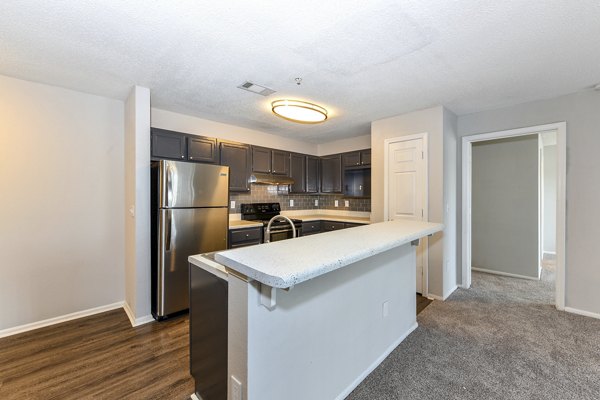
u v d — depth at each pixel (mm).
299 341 1421
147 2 1463
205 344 1557
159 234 2629
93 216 2855
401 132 3502
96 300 2875
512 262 4234
